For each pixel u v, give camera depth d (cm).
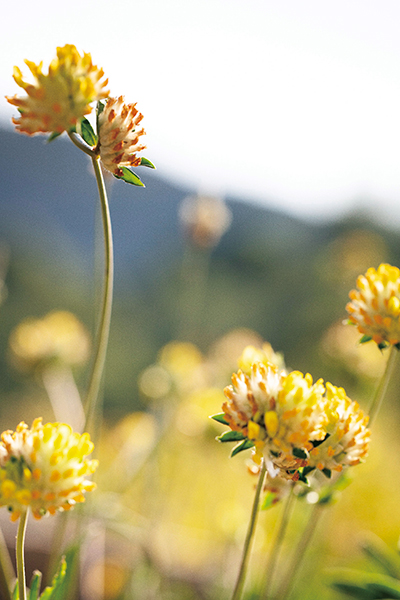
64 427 41
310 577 65
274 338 227
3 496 39
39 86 41
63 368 73
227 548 67
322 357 80
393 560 53
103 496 62
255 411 40
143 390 81
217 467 102
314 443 41
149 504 77
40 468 40
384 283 45
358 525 93
